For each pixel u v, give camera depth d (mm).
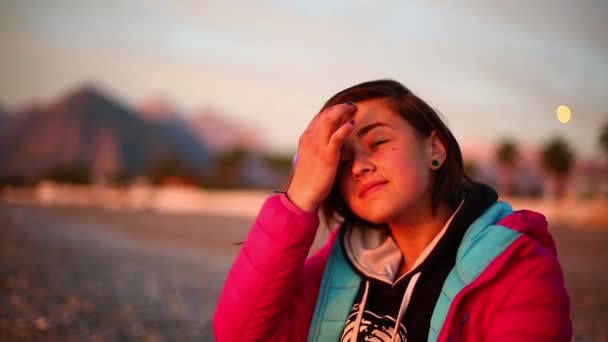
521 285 1136
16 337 3424
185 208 34812
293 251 1274
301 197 1282
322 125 1274
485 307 1161
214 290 6281
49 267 6617
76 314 4195
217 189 54875
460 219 1258
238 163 57875
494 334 1129
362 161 1258
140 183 53500
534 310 1109
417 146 1289
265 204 1326
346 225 1438
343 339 1311
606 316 4199
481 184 1367
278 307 1303
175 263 9438
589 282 6727
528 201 30859
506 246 1157
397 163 1247
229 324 1313
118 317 4254
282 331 1366
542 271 1145
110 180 54438
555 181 33625
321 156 1265
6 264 6324
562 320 1105
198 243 14289
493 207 1285
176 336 3840
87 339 3564
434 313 1192
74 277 6098
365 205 1264
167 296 5539
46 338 3475
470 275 1167
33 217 16984
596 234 18562
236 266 1328
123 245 12078
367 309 1308
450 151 1356
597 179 32156
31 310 4133
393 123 1282
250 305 1285
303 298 1419
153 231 17641
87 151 131750
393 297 1287
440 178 1351
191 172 55969
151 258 9891
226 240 15328
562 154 33094
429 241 1342
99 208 32062
